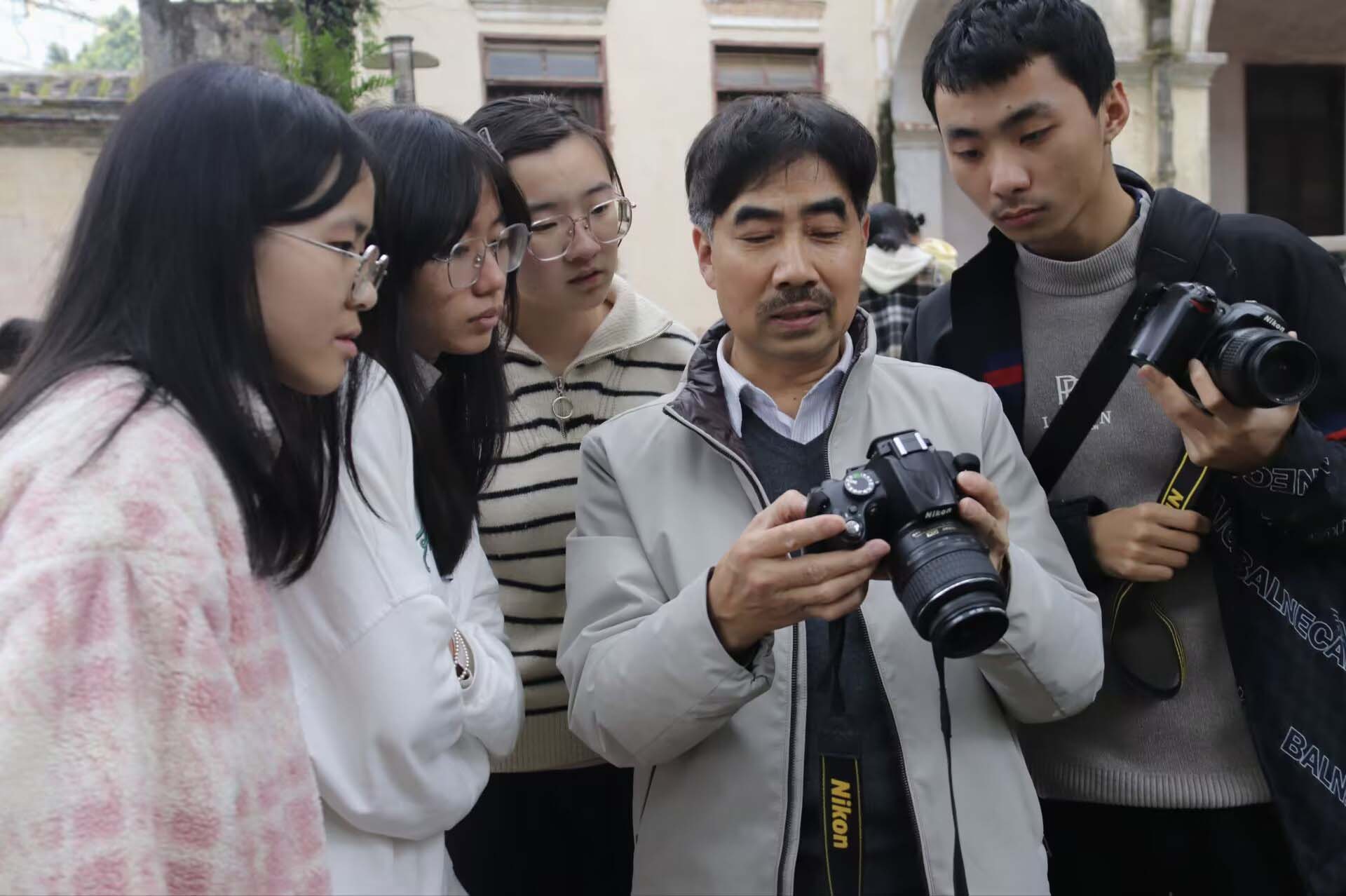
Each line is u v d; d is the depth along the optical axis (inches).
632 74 375.2
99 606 37.0
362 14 289.7
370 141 49.6
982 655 60.2
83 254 43.9
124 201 43.3
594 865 82.7
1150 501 73.7
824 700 61.9
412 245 66.9
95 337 42.5
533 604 81.1
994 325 78.5
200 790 38.2
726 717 58.6
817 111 64.6
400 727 52.0
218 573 40.4
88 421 39.8
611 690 60.2
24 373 43.1
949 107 72.1
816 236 64.3
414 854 55.8
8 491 38.7
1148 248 72.2
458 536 65.1
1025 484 68.8
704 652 56.9
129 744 36.5
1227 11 388.2
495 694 60.0
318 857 44.4
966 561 51.6
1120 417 73.7
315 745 51.7
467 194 67.4
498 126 81.1
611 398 85.1
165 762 38.0
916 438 56.3
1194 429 64.7
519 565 81.0
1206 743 71.8
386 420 58.9
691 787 62.3
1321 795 66.2
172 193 42.9
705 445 66.9
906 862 60.8
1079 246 74.5
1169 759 72.1
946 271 198.2
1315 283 70.9
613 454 68.4
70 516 37.6
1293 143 406.6
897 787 61.5
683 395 67.6
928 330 84.9
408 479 59.2
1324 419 70.5
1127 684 72.9
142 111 44.6
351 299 47.2
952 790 60.4
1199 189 330.3
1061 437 74.8
